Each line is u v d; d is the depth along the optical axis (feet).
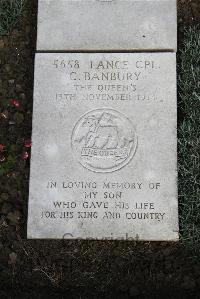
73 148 5.16
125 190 5.07
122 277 5.11
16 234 5.25
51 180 5.11
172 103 5.20
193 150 5.24
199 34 5.55
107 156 5.13
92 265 5.14
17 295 5.09
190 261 5.10
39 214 5.08
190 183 5.18
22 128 5.50
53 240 5.19
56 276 5.12
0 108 5.56
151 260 5.13
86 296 5.07
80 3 5.44
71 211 5.07
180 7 5.74
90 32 5.39
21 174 5.39
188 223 5.09
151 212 5.04
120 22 5.39
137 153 5.12
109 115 5.20
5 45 5.73
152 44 5.34
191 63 5.46
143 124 5.17
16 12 5.78
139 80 5.25
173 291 5.06
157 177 5.08
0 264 5.20
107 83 5.26
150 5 5.41
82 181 5.10
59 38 5.39
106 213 5.05
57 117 5.22
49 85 5.28
